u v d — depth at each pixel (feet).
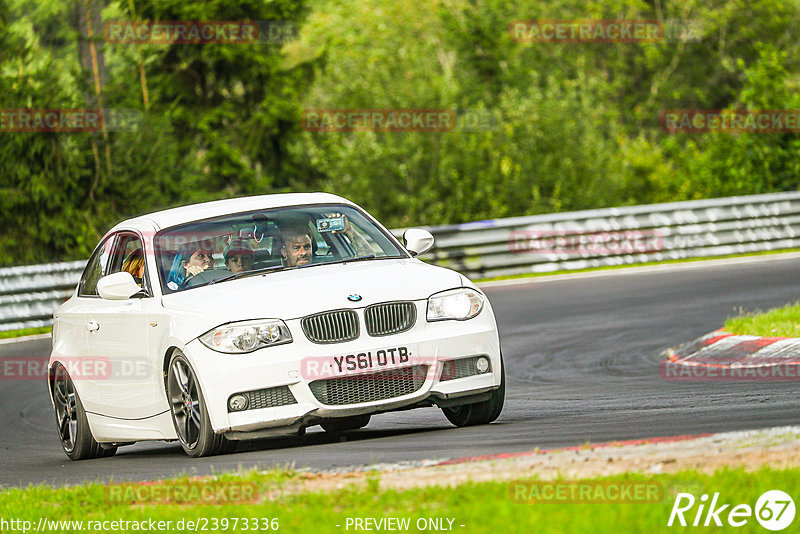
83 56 299.17
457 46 463.01
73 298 114.11
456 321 89.51
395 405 86.07
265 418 84.69
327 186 349.41
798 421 78.74
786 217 271.08
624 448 69.36
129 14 321.73
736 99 538.47
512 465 67.41
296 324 85.71
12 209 281.95
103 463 100.99
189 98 353.72
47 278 216.33
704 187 344.69
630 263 257.55
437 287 90.33
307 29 462.60
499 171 342.03
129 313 96.63
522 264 253.03
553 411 102.73
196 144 353.31
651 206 259.60
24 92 282.36
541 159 345.51
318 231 99.04
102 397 102.94
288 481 69.00
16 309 212.02
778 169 334.44
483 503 56.49
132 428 98.89
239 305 87.20
